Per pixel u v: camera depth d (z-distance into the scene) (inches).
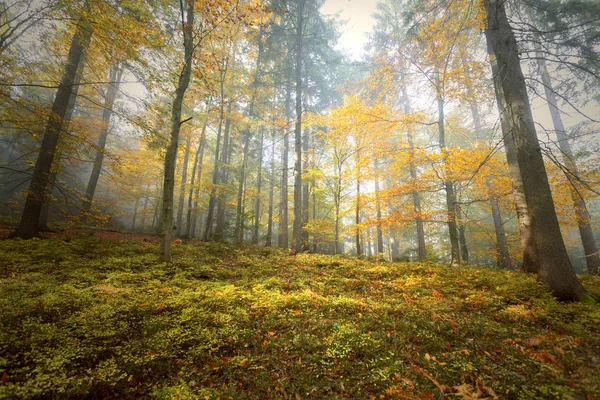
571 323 198.7
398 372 146.2
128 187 1002.1
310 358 161.6
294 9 726.5
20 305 180.9
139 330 179.6
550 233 271.1
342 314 225.9
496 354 160.9
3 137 799.7
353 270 390.9
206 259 414.6
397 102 727.7
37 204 412.2
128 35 361.4
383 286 324.2
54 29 395.2
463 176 480.1
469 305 248.4
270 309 227.0
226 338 177.5
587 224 526.6
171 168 350.6
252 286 294.4
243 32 759.1
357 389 136.1
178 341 166.7
